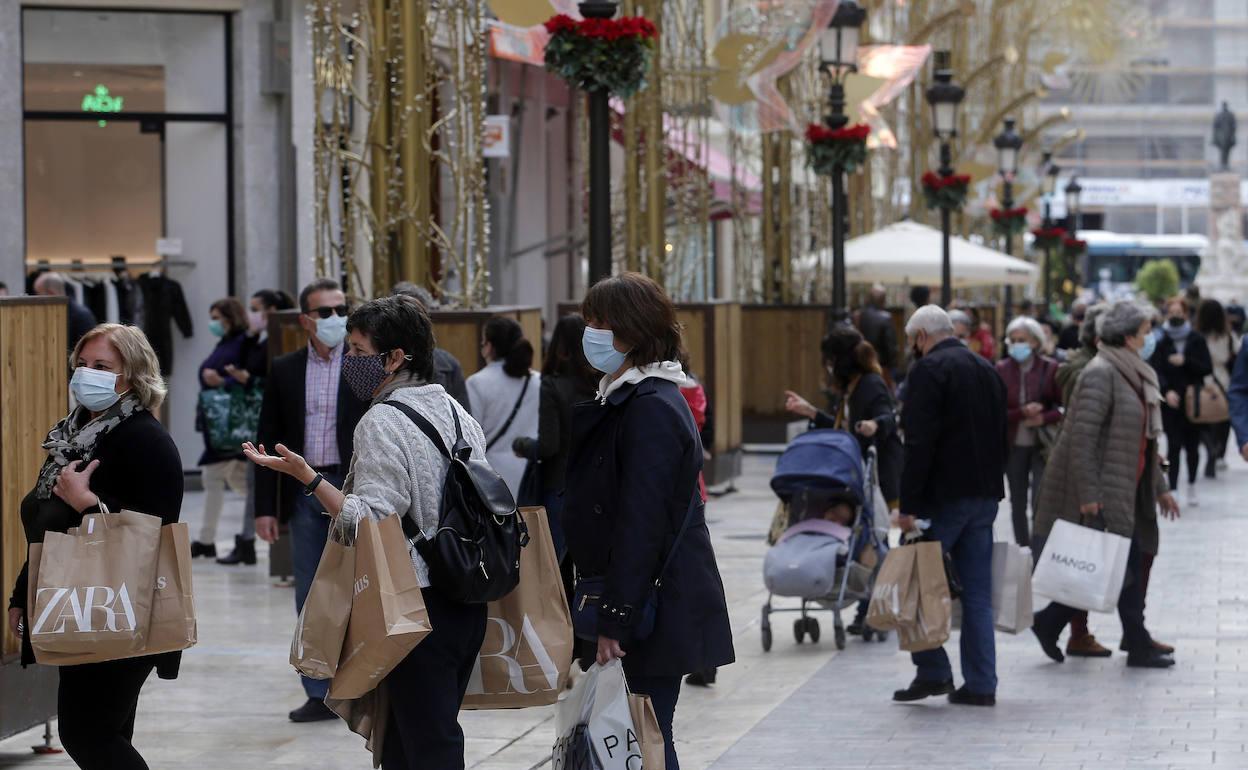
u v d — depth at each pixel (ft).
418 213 82.33
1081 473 59.36
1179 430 119.14
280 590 76.79
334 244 82.17
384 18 81.56
